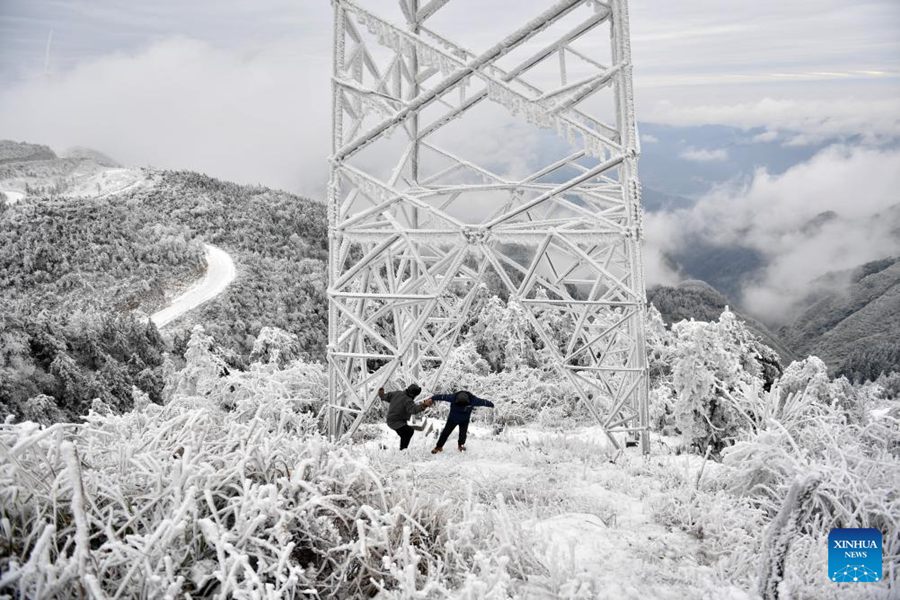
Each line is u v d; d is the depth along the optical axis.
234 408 12.07
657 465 8.12
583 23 9.96
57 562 3.14
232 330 81.44
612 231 9.59
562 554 4.46
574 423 14.70
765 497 5.96
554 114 9.34
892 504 4.81
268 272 114.06
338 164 10.28
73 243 114.50
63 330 46.94
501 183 13.06
